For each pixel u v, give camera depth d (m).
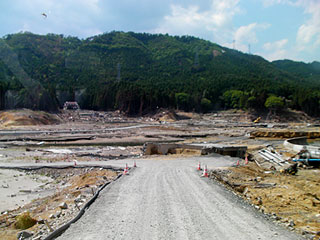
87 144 64.81
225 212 14.04
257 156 39.03
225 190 18.48
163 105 164.50
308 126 119.50
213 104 191.00
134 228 11.79
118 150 53.88
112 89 183.00
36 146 59.59
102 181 22.30
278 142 63.44
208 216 13.37
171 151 43.00
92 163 32.62
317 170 34.06
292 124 128.25
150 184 19.69
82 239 10.79
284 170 31.66
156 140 72.81
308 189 23.61
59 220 13.43
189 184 19.69
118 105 170.88
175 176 22.61
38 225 13.30
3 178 28.83
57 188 24.88
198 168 26.12
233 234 11.40
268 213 15.08
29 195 22.94
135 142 69.19
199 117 158.62
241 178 24.36
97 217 13.11
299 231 12.39
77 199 16.84
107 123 119.06
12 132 77.06
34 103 137.25
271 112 161.62
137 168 27.11
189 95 179.00
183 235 11.15
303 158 37.56
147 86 195.75
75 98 188.12
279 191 20.67
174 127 105.19
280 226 12.85
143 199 15.93
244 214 13.93
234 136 81.75
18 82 158.38
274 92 193.00
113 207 14.51
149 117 151.50
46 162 36.03
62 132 81.50
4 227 13.84
